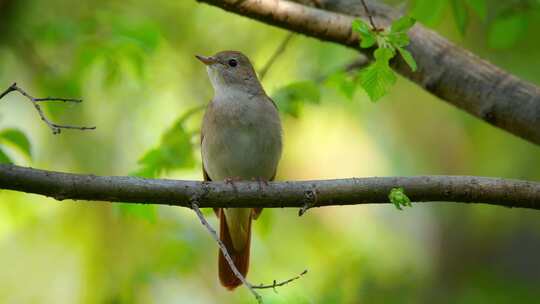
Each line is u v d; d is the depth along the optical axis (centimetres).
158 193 623
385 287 1215
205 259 1207
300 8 752
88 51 1020
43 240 1260
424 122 1321
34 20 1178
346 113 1252
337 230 1302
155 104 1205
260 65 1188
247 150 829
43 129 1231
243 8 741
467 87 756
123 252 1213
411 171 1301
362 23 627
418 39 775
